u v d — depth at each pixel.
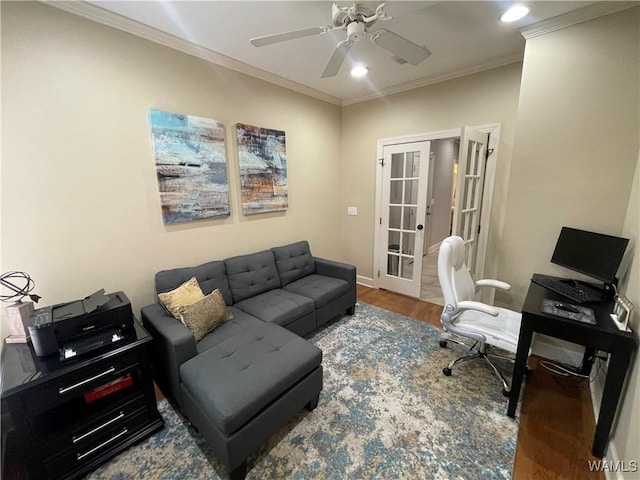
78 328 1.46
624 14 1.76
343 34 2.11
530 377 2.08
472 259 3.07
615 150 1.89
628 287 1.71
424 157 3.27
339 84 3.21
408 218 3.59
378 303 3.46
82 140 1.81
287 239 3.36
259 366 1.56
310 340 2.60
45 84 1.65
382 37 1.58
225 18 1.89
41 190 1.69
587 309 1.62
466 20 1.97
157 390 2.00
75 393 1.37
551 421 1.68
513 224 2.34
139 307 2.17
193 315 1.89
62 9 1.67
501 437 1.58
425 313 3.17
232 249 2.77
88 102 1.81
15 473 1.41
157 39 2.07
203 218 2.48
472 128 2.63
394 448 1.52
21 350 1.45
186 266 2.43
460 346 2.47
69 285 1.84
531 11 1.87
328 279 3.05
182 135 2.25
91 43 1.79
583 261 1.93
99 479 1.39
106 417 1.46
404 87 3.25
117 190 1.99
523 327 1.60
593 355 1.99
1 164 1.56
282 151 3.10
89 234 1.89
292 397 1.57
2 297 1.49
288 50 2.36
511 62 2.57
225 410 1.27
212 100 2.46
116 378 1.53
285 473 1.40
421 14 1.89
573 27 1.92
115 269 2.03
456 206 2.71
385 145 3.57
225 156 2.58
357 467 1.42
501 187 2.82
